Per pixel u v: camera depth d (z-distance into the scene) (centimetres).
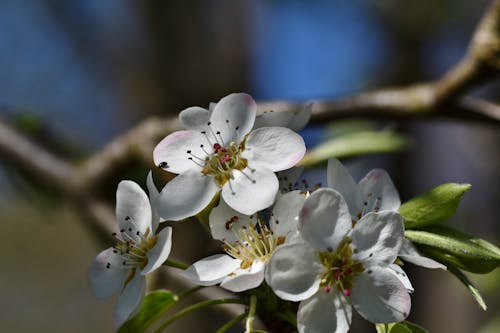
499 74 37
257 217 30
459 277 30
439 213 30
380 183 30
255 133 30
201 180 30
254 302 29
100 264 30
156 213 30
